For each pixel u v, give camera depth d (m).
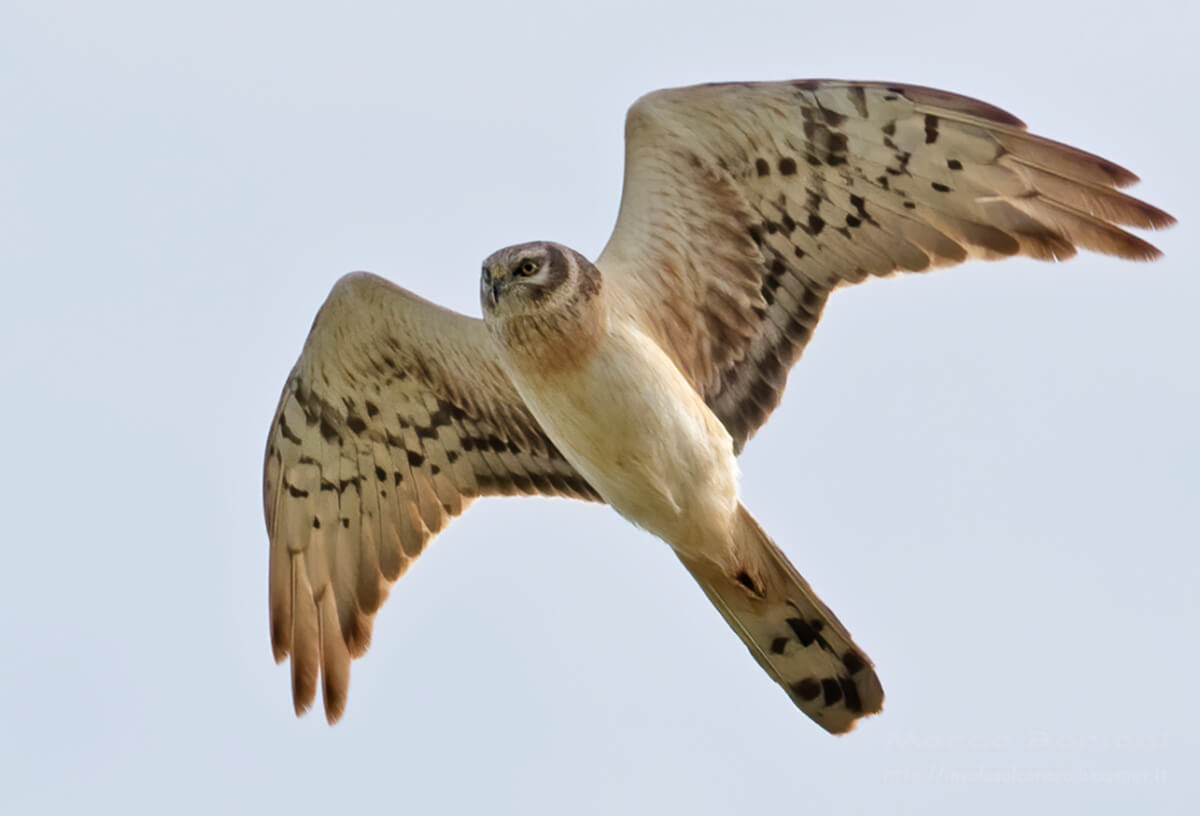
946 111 11.44
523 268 11.02
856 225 11.95
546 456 12.90
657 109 11.51
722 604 11.65
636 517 11.61
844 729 11.56
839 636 11.40
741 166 11.76
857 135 11.61
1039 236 11.59
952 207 11.75
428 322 12.19
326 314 12.28
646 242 11.85
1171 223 11.27
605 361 11.13
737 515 11.37
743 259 12.02
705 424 11.27
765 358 12.16
